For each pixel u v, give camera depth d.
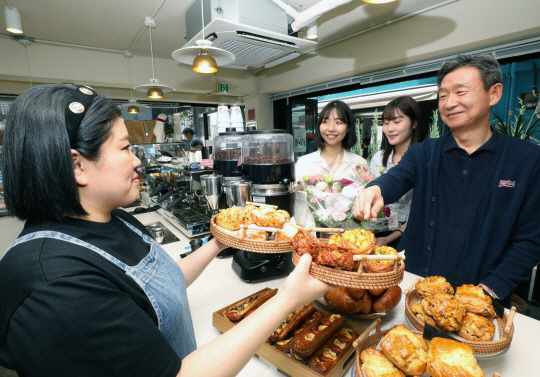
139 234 0.71
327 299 0.91
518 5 2.35
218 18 2.46
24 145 0.45
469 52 2.82
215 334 0.88
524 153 1.10
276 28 2.86
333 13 3.04
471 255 1.20
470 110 1.10
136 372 0.43
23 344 0.39
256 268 1.15
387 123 2.15
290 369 0.73
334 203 1.28
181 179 2.26
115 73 4.39
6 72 3.66
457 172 1.24
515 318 0.94
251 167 1.50
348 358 0.73
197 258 0.90
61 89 0.49
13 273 0.42
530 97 2.61
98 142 0.50
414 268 1.41
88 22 3.30
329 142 2.16
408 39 3.10
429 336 0.71
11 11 2.71
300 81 4.54
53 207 0.48
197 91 5.18
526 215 1.10
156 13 3.12
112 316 0.42
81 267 0.44
